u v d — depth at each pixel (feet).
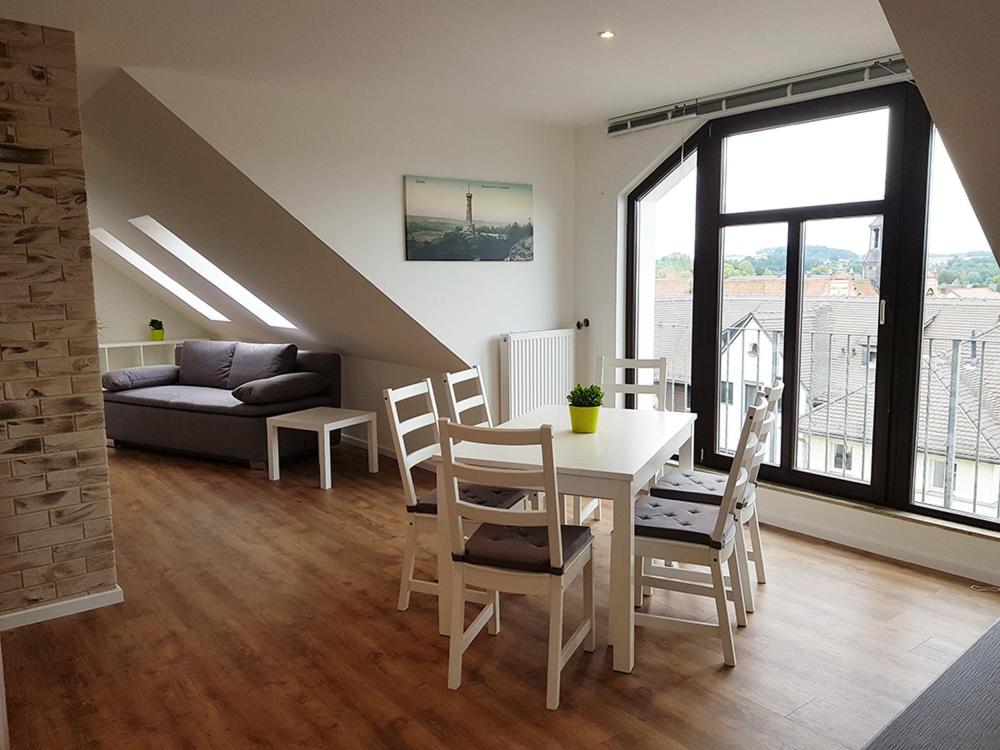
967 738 5.66
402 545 12.78
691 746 7.29
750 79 12.71
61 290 10.02
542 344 16.76
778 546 12.50
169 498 15.57
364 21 9.53
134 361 26.05
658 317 16.35
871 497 12.57
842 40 10.63
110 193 17.67
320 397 19.06
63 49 9.75
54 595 10.25
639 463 8.76
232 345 20.95
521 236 16.44
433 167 14.90
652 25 9.84
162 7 8.99
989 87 5.77
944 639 9.28
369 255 14.20
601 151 16.40
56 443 10.13
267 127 12.78
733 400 14.87
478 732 7.56
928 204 11.59
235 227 15.23
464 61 11.38
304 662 8.97
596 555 12.13
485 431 7.73
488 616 9.34
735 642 9.29
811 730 7.50
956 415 11.78
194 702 8.16
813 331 13.38
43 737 7.57
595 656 9.04
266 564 11.98
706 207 14.67
